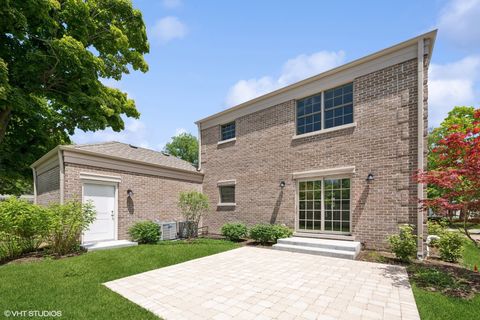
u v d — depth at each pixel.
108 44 11.55
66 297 3.98
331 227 8.62
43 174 10.27
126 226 9.83
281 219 9.95
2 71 7.07
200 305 3.77
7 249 6.66
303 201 9.48
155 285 4.69
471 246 9.51
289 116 10.19
